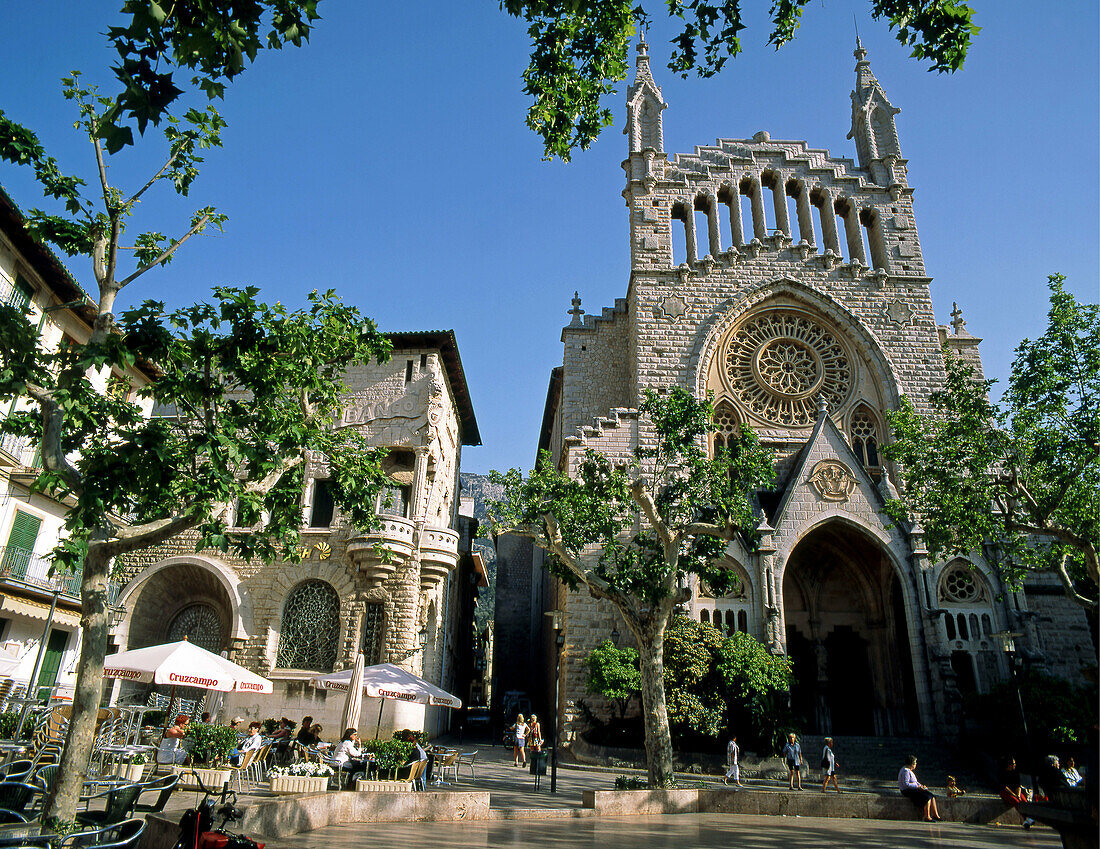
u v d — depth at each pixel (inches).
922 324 1582.2
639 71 1809.8
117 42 283.7
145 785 404.2
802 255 1628.9
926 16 418.6
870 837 565.3
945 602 1288.1
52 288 1025.5
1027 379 943.7
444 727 1699.1
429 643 1401.3
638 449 999.0
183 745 783.7
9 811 354.9
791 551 1289.4
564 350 1712.6
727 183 1711.4
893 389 1521.9
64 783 414.3
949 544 995.3
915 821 694.5
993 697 1125.1
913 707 1327.5
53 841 318.3
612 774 1043.3
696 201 1739.7
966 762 1122.0
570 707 1275.8
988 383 993.5
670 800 717.3
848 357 1573.6
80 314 1080.2
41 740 700.0
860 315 1585.9
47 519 1086.4
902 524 1309.1
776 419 1528.1
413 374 1472.7
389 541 1268.5
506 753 1359.5
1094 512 903.7
